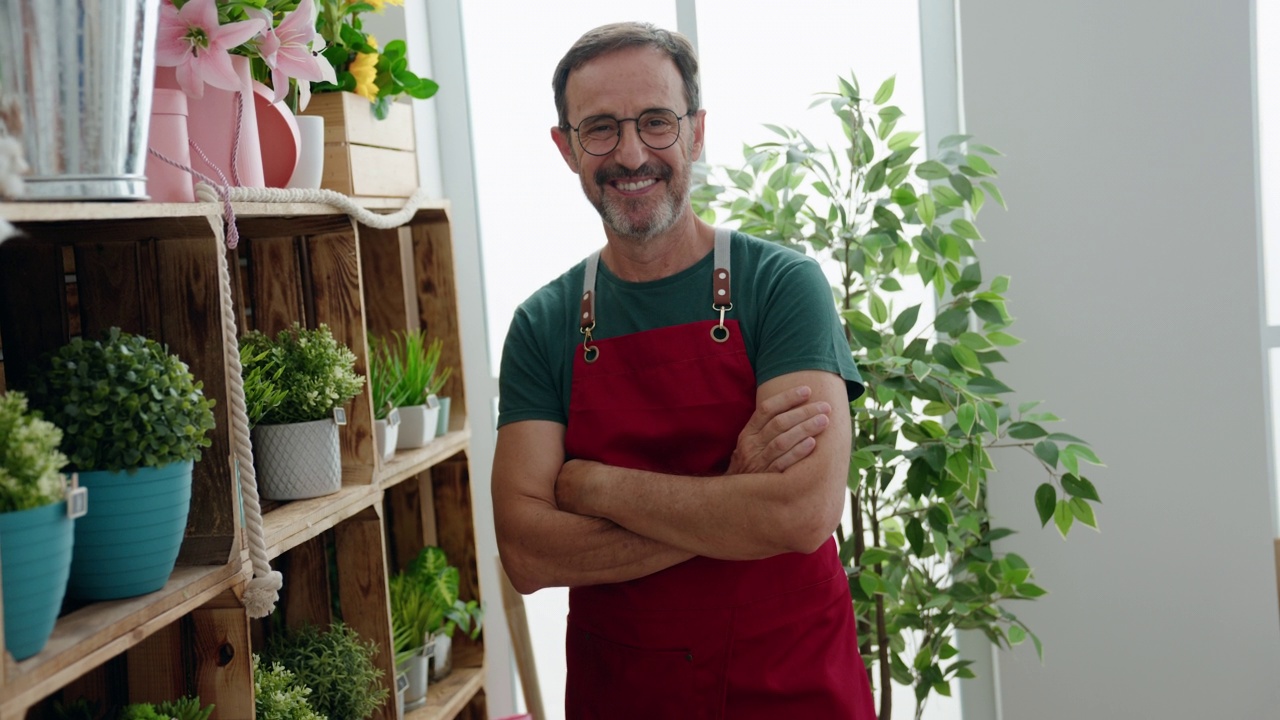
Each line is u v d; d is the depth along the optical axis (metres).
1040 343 2.37
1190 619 2.33
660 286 1.60
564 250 2.75
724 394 1.56
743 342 1.56
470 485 2.26
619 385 1.60
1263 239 2.42
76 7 1.02
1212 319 2.28
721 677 1.51
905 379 2.03
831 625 1.56
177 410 1.14
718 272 1.59
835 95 2.22
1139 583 2.35
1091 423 2.35
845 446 1.48
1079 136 2.32
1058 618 2.40
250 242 1.77
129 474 1.09
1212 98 2.25
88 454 1.09
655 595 1.54
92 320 1.30
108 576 1.10
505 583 1.60
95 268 1.30
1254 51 2.29
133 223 1.22
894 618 2.21
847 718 1.53
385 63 1.94
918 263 2.15
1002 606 2.42
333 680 1.70
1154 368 2.32
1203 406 2.30
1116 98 2.29
